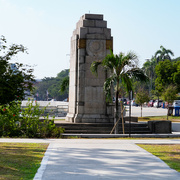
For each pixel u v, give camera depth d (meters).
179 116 41.06
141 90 39.97
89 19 24.09
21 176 8.53
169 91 40.75
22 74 11.74
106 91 20.03
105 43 23.61
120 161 10.85
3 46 11.62
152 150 13.29
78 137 18.47
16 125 18.89
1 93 10.85
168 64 57.75
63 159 11.09
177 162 10.73
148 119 36.16
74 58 24.19
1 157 11.16
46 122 19.58
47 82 182.38
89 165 10.15
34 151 12.64
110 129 22.06
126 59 19.66
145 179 8.41
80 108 23.38
